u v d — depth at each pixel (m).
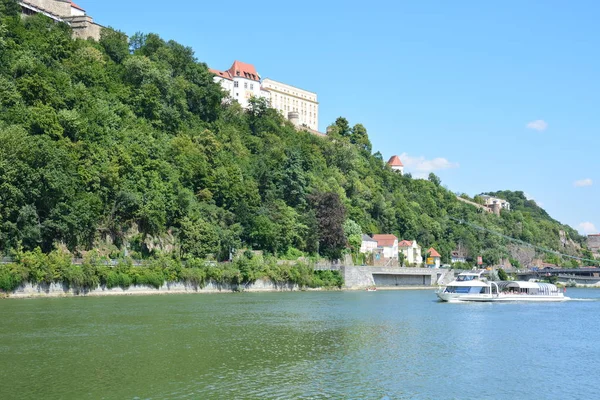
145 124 178.12
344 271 188.88
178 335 75.00
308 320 93.69
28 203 117.06
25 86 143.00
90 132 147.12
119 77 193.12
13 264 108.94
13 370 55.06
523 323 98.69
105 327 79.06
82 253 126.69
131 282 128.00
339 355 65.00
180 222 148.62
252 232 169.88
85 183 132.88
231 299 129.00
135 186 143.88
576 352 71.00
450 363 62.69
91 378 52.78
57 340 69.06
